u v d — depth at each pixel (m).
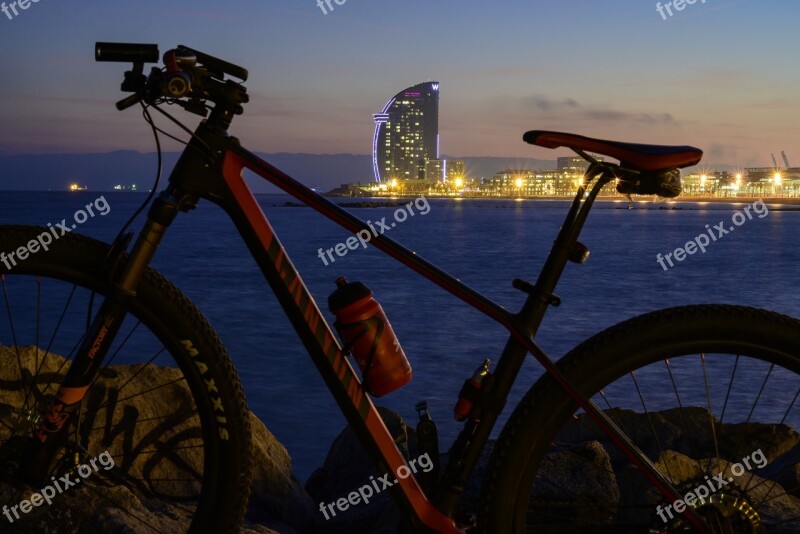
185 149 1.74
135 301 1.74
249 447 1.82
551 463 2.81
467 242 65.56
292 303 1.79
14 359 2.38
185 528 2.31
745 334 1.77
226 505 1.80
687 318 1.78
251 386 10.19
